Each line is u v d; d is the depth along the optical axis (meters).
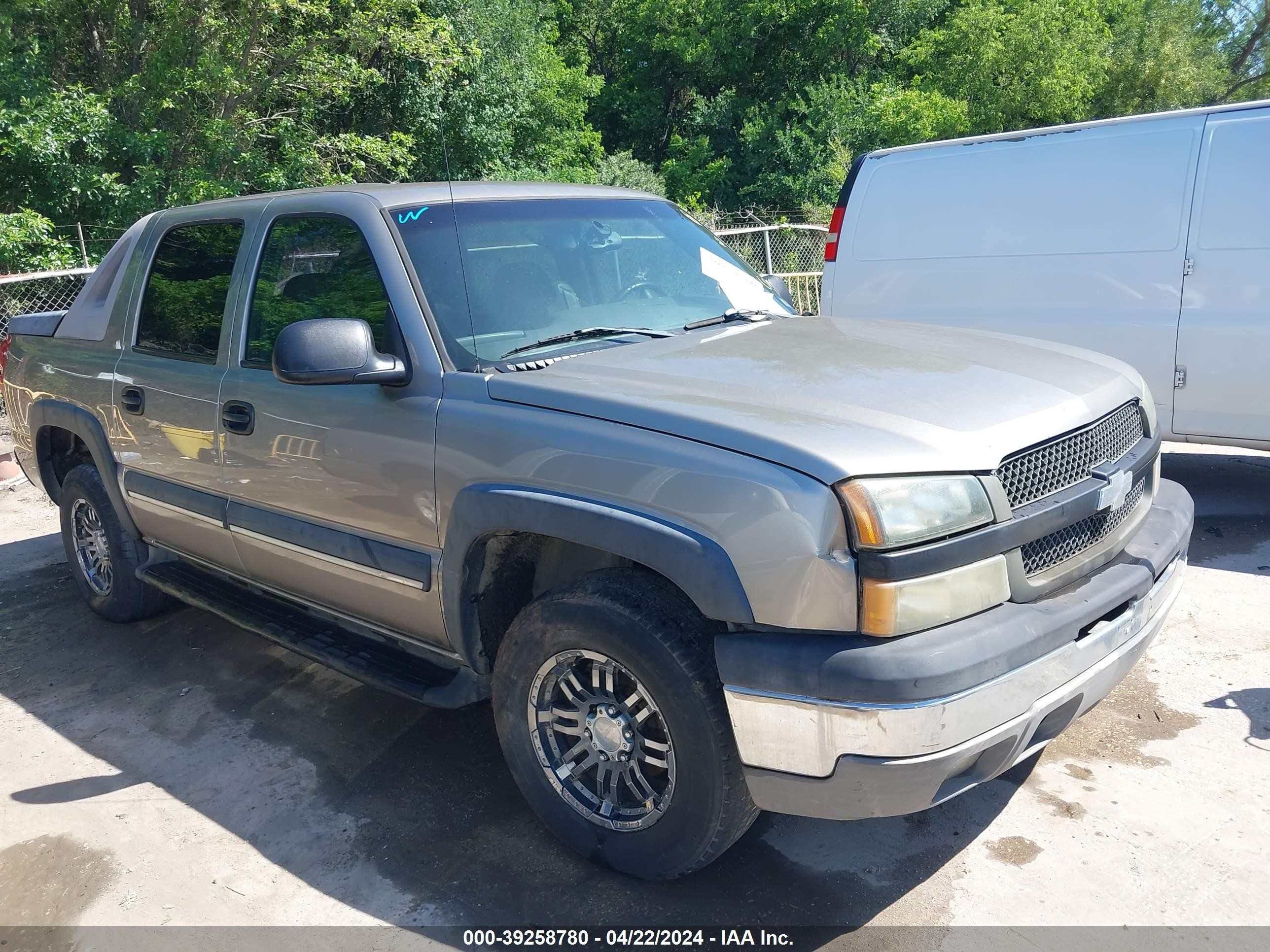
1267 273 5.02
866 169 6.46
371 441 2.96
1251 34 29.02
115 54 17.02
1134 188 5.41
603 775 2.68
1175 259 5.28
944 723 2.13
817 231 14.91
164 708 3.86
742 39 31.64
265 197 3.63
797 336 3.15
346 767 3.37
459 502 2.74
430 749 3.47
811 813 2.29
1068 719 2.53
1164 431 5.51
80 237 13.74
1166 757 3.17
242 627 3.65
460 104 20.17
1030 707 2.29
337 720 3.71
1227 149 5.13
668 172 28.95
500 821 3.02
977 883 2.63
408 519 2.91
